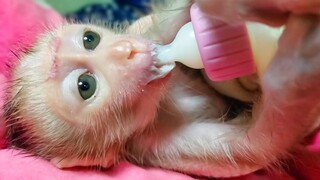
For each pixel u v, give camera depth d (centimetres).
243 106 21
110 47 20
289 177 21
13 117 22
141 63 20
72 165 21
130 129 21
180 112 22
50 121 21
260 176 21
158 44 20
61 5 38
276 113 16
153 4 24
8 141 23
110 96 20
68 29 22
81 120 21
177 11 21
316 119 17
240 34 16
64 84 20
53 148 21
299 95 14
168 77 20
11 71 24
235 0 12
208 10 13
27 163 21
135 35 21
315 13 12
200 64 18
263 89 15
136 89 20
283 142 18
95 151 21
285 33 13
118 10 36
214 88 22
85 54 20
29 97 22
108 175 21
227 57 16
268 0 12
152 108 21
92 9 37
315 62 13
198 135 21
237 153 20
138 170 21
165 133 22
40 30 25
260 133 18
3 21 29
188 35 18
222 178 21
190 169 21
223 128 21
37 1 34
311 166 21
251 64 16
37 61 22
